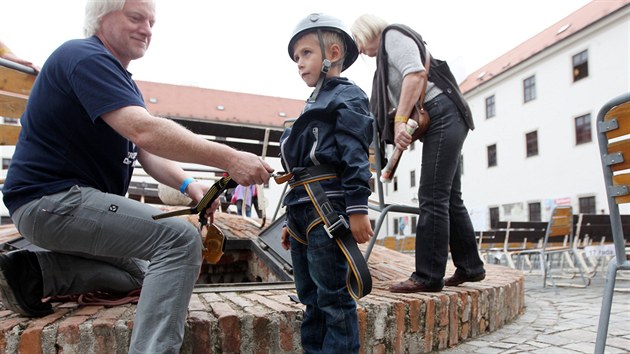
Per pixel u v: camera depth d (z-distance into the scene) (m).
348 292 1.57
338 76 1.75
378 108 2.75
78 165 1.64
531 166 25.11
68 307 1.90
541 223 7.84
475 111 29.69
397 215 34.31
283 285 2.66
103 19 1.79
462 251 2.82
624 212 19.41
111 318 1.67
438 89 2.62
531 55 24.73
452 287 2.74
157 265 1.50
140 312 1.46
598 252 5.83
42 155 1.61
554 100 23.69
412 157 35.06
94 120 1.52
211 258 1.79
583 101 22.09
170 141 1.45
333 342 1.54
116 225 1.54
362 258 1.47
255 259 3.83
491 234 7.73
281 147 1.69
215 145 1.48
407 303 2.14
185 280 1.49
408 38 2.59
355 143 1.52
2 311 1.85
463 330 2.40
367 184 1.50
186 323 1.67
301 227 1.65
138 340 1.42
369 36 2.80
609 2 24.30
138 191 7.55
